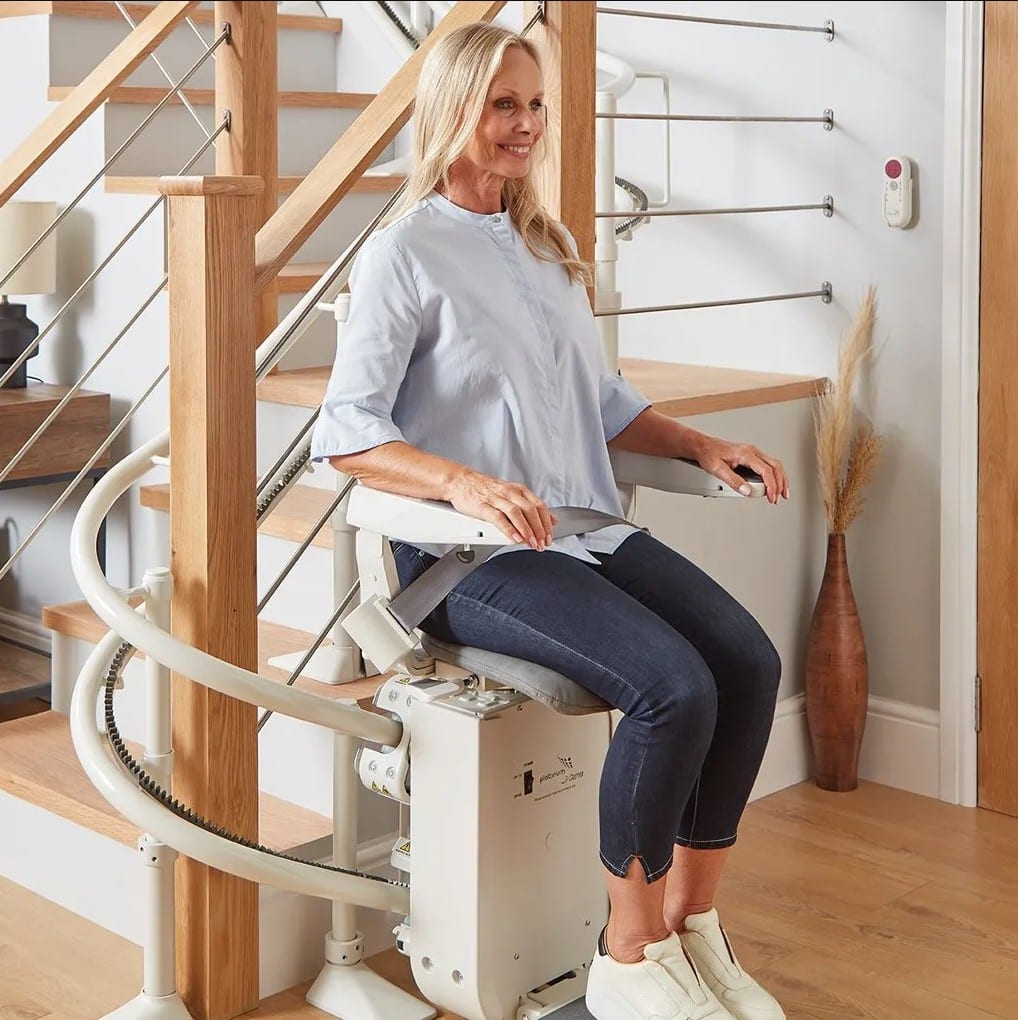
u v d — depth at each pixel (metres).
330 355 3.37
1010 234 3.02
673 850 2.17
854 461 3.22
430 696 2.16
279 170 3.71
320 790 2.57
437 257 2.11
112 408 3.35
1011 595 3.12
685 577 2.20
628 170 3.65
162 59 3.73
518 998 2.22
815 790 3.34
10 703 3.42
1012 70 2.98
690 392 3.08
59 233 3.43
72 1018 2.30
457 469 1.96
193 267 2.18
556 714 2.21
